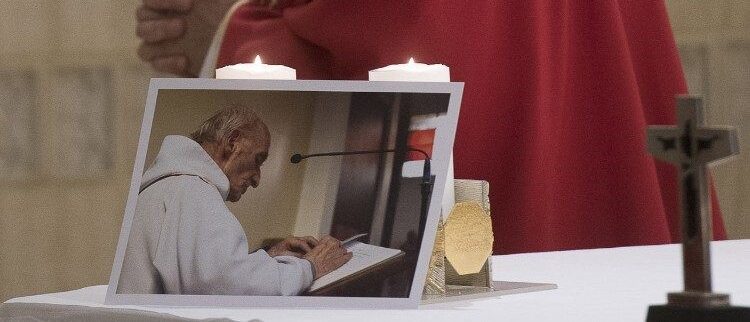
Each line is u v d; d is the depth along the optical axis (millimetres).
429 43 6312
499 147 6469
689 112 2580
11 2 13758
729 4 13859
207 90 3756
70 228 14047
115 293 3648
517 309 3455
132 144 14016
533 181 6398
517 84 6438
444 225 3723
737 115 13859
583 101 6621
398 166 3600
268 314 3451
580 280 4070
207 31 8172
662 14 6961
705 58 13859
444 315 3387
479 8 6367
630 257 4711
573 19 6602
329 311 3498
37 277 14047
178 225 3650
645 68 6938
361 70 6555
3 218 13875
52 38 13883
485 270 3801
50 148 13938
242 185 3664
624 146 6586
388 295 3514
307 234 3609
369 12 6379
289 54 6820
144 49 8398
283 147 3674
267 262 3590
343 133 3654
